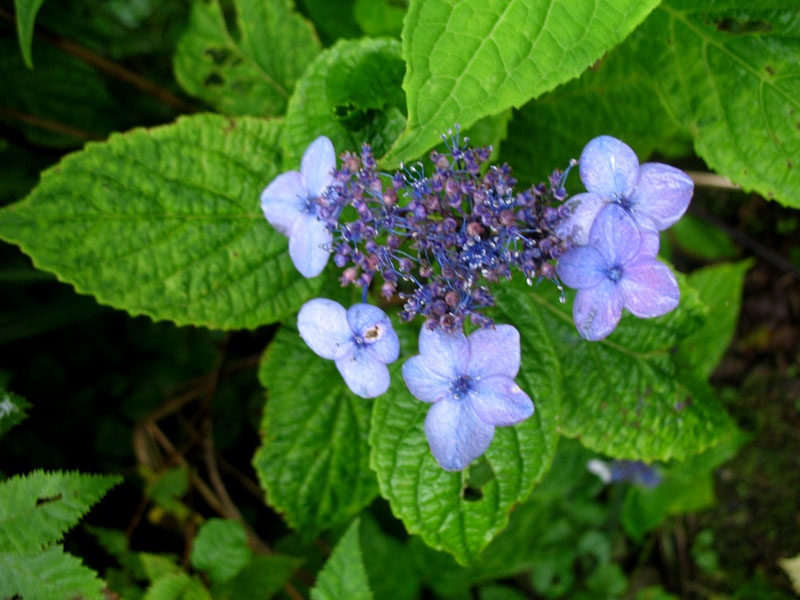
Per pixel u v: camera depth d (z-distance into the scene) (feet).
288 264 0.78
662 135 0.92
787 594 1.22
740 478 1.28
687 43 0.75
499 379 0.58
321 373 0.82
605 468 1.13
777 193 0.74
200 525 1.03
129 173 0.75
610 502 1.23
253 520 1.14
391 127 0.70
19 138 1.01
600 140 0.59
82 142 1.05
